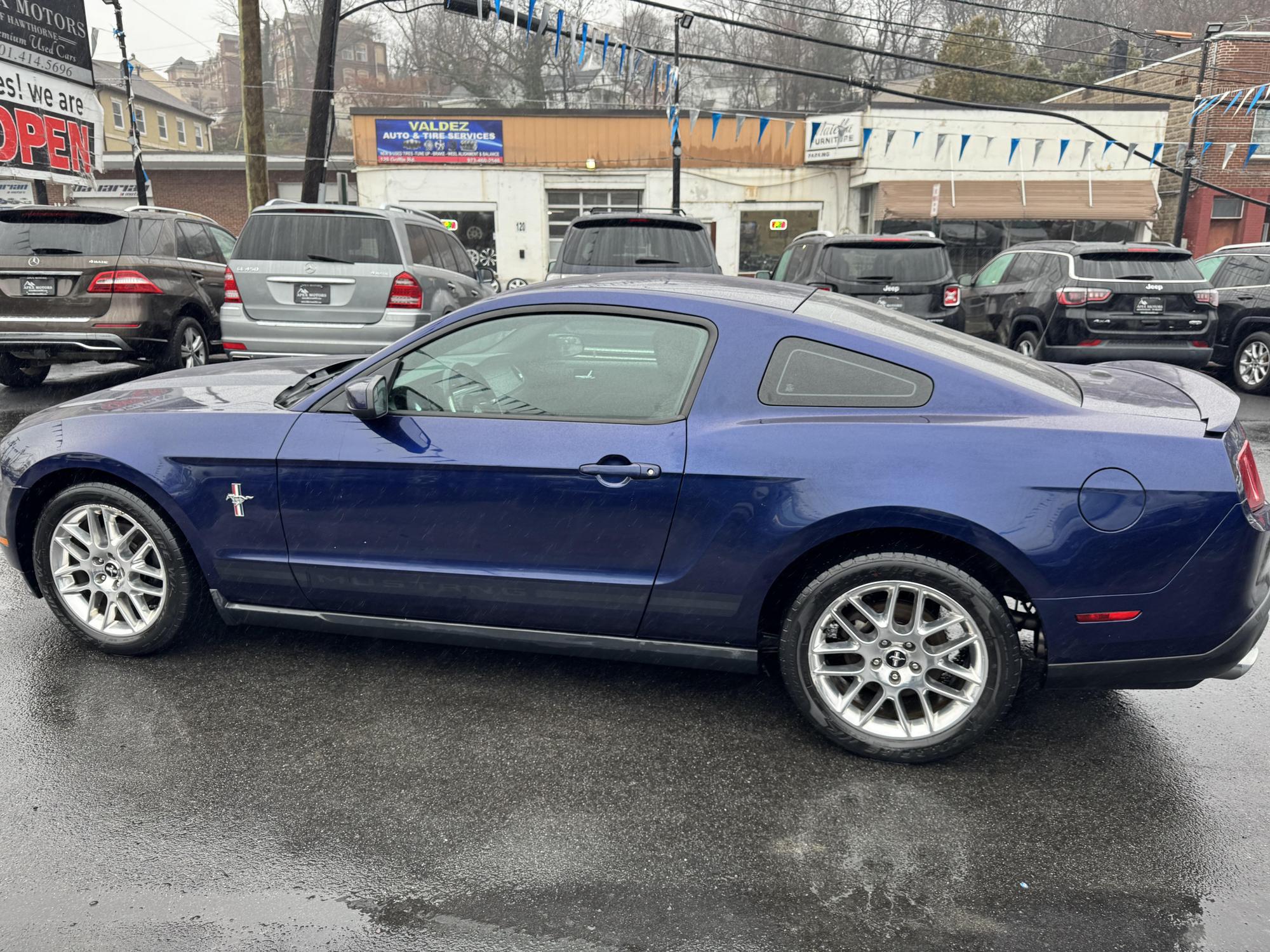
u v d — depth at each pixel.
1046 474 2.71
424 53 42.66
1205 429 2.75
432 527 3.16
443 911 2.25
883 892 2.35
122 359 8.48
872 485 2.78
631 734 3.12
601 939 2.16
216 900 2.28
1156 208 22.80
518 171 22.59
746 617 3.02
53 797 2.68
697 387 3.01
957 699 2.90
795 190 23.36
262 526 3.31
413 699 3.33
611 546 3.04
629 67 12.57
